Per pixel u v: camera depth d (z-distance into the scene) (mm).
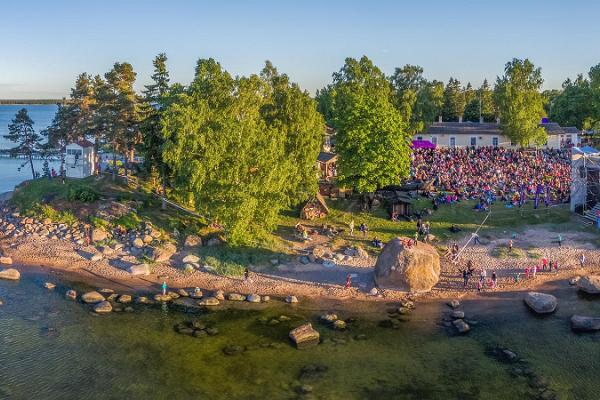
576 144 127375
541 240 68812
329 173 92938
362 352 43500
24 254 64750
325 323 49062
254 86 70000
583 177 76562
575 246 66938
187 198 64875
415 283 55844
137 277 58969
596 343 45531
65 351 42344
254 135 62875
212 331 46750
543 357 43094
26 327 46438
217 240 66438
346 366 41156
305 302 54031
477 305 53625
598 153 77750
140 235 67188
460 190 83312
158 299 53094
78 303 52031
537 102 118625
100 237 67188
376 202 78562
